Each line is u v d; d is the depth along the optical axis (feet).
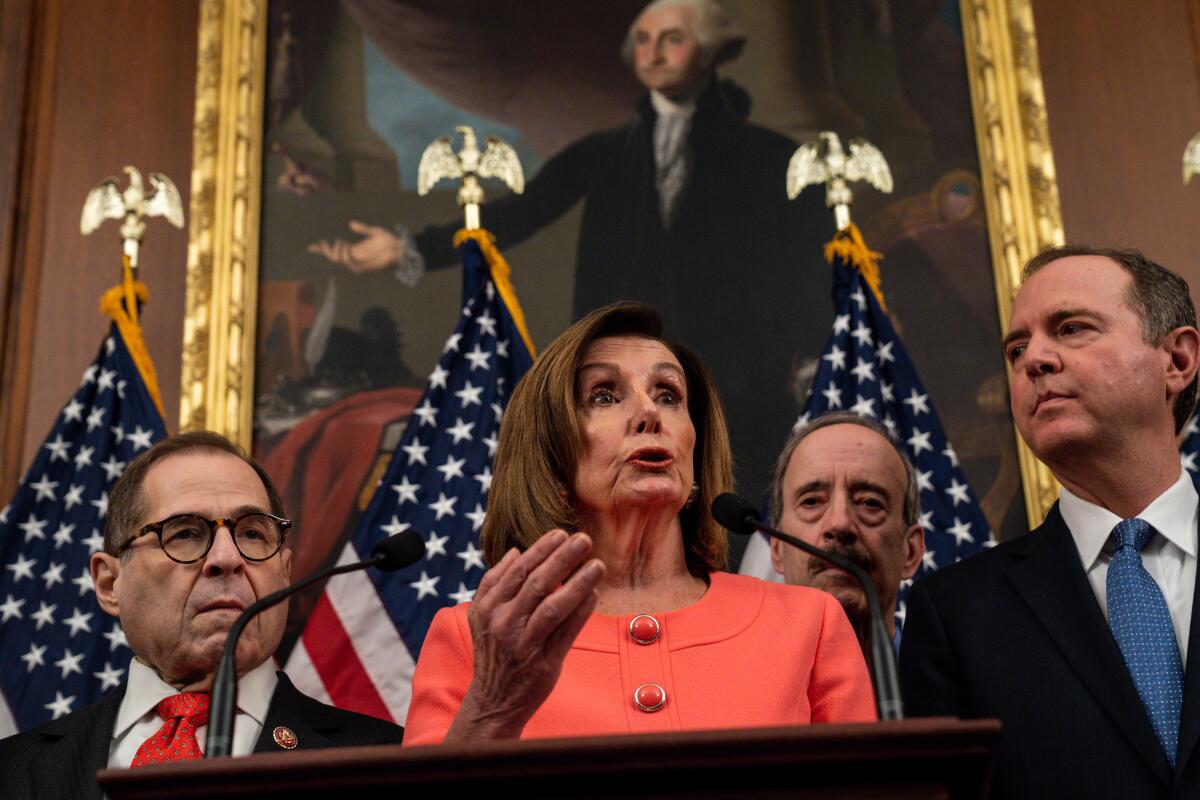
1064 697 7.27
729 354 16.39
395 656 12.67
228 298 16.34
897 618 12.19
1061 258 8.44
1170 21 17.84
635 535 7.02
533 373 7.46
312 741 7.98
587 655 6.46
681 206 17.20
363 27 18.19
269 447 16.06
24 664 12.71
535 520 7.05
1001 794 7.23
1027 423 8.09
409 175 17.48
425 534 13.26
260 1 18.10
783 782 4.36
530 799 4.31
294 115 17.71
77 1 18.01
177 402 16.07
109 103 17.53
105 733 8.00
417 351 16.58
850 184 17.30
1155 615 7.41
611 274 16.89
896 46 18.04
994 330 16.58
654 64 18.01
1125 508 7.93
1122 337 7.93
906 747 4.30
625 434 7.12
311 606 15.21
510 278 16.88
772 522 10.62
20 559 13.25
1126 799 6.86
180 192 17.10
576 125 17.72
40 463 13.74
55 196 16.99
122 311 14.56
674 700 6.25
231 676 5.41
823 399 13.96
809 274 16.80
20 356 16.15
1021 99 17.34
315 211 17.24
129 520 8.57
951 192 17.28
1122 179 17.12
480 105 17.87
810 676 6.53
